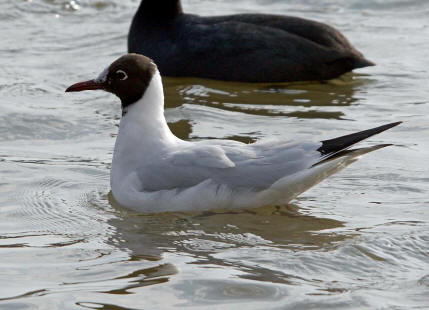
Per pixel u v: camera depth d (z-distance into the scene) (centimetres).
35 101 1741
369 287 935
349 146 1143
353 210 1193
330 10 2478
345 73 1986
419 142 1480
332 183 1299
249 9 2464
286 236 1097
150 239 1086
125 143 1230
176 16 2030
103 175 1341
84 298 901
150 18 2025
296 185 1160
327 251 1039
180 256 1025
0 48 2138
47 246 1060
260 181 1160
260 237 1096
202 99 1794
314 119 1642
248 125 1611
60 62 2039
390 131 1547
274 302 895
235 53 1941
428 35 2245
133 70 1225
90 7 2522
